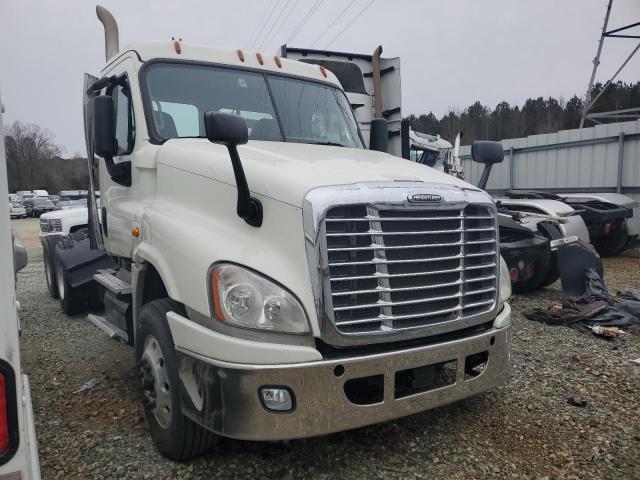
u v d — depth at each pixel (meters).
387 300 2.79
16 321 1.53
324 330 2.63
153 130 3.95
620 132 11.48
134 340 3.75
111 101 4.06
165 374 3.12
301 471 3.04
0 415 1.49
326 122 4.81
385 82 9.65
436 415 3.72
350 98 9.46
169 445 3.09
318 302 2.63
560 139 12.77
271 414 2.58
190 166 3.37
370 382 2.81
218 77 4.38
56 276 7.89
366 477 2.98
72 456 3.25
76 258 6.47
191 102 4.18
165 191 3.61
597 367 4.56
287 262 2.73
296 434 2.60
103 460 3.19
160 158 3.69
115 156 4.47
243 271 2.69
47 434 3.55
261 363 2.58
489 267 3.23
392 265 2.82
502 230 7.19
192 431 2.99
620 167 11.50
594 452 3.22
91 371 4.79
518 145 13.81
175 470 3.06
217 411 2.65
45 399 4.15
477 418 3.67
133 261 3.65
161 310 3.18
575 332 5.59
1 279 1.48
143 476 3.01
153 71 4.16
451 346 3.00
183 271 2.91
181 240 3.01
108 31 5.24
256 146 3.73
